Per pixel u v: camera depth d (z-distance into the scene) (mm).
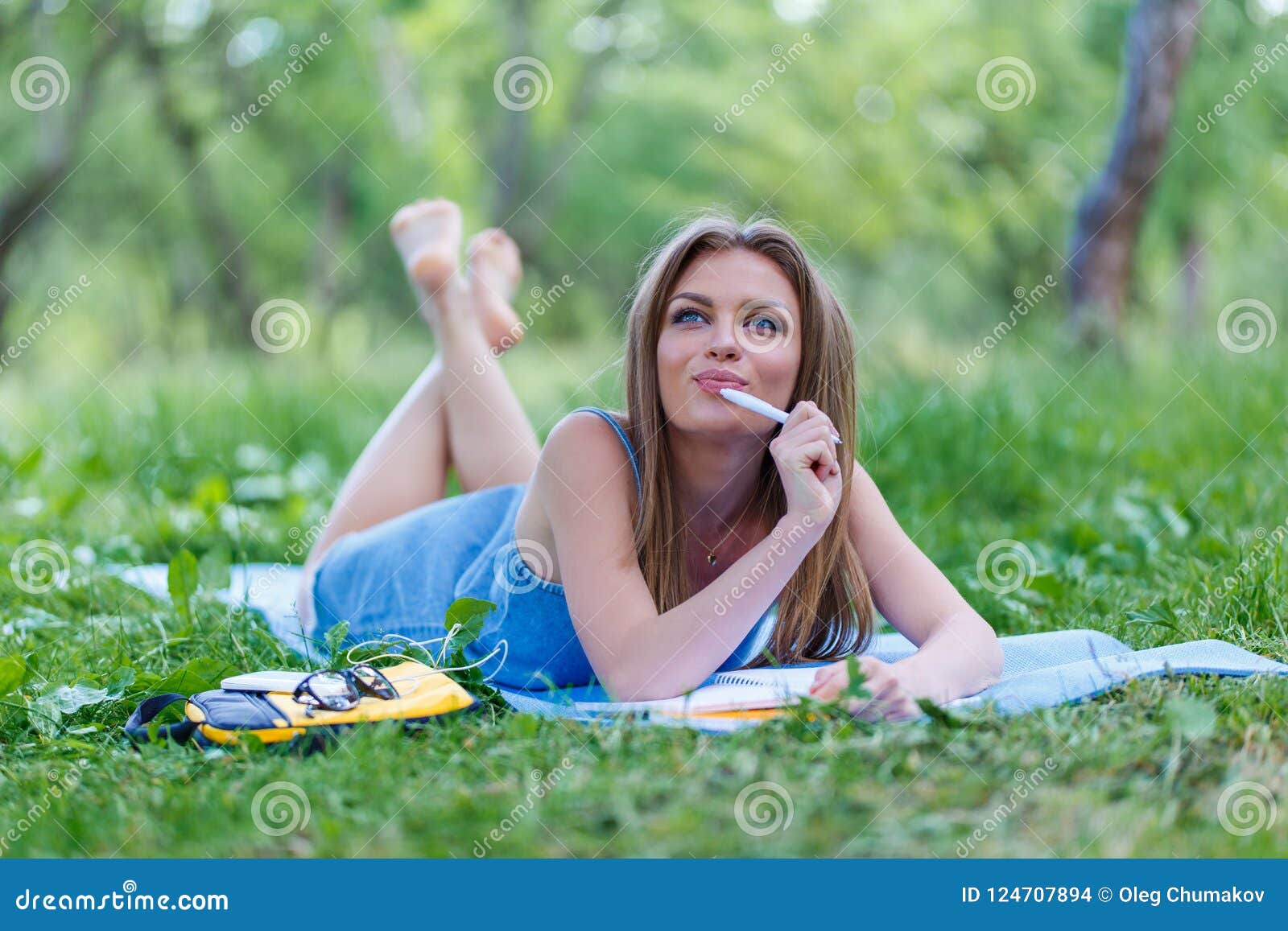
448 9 18094
